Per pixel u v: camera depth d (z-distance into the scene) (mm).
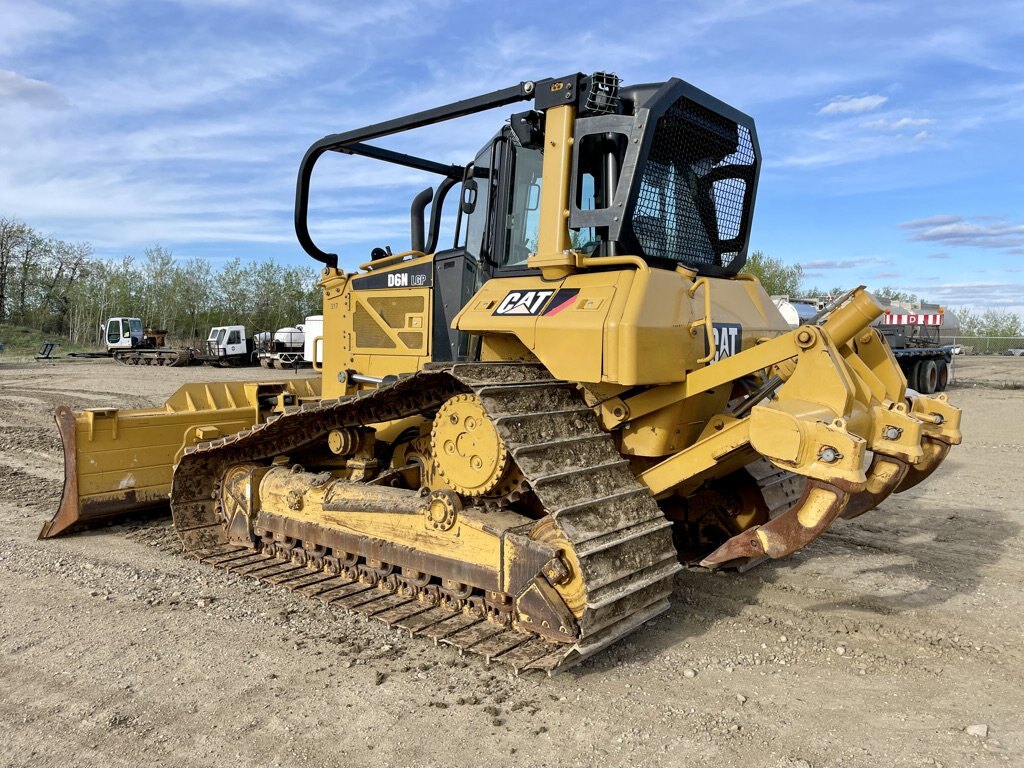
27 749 3129
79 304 63875
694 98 4473
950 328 25906
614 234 4078
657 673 3836
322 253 6250
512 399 3896
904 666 3914
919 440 3723
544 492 3568
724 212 5066
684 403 4121
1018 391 19156
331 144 5637
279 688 3664
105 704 3500
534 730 3273
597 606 3455
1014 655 4031
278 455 5777
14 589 5066
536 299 4234
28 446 11047
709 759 3051
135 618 4562
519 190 4668
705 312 4133
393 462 5676
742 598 4883
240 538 5812
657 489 4152
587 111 4113
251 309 65000
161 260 63781
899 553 5836
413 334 5523
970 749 3117
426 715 3406
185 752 3107
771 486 5227
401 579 4672
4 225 64500
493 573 4039
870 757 3061
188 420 6848
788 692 3633
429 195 6406
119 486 6469
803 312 20734
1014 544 6070
